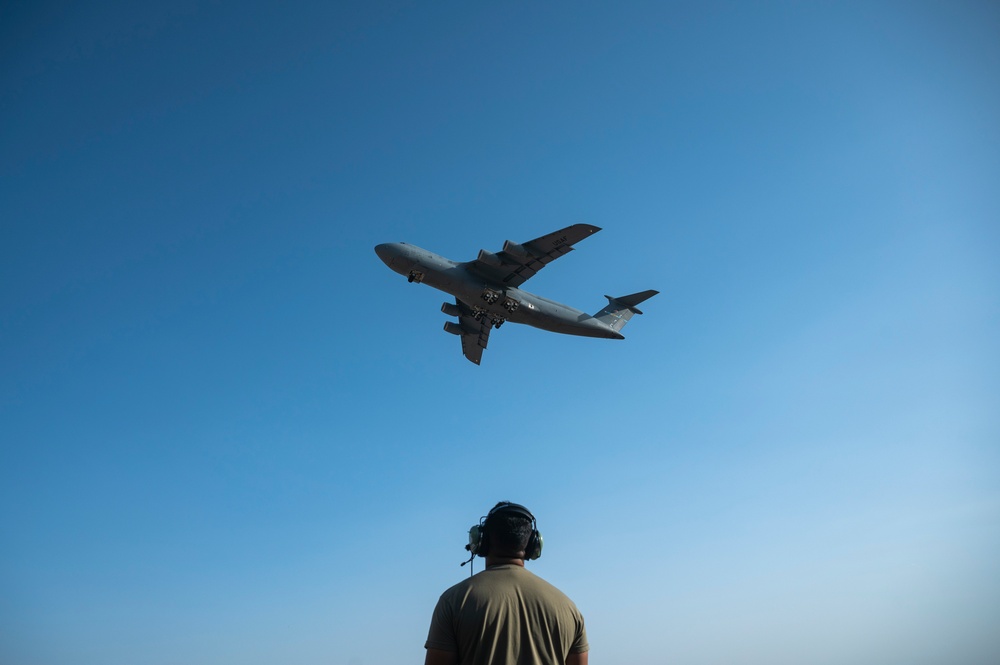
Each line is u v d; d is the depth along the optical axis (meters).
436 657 5.80
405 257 36.75
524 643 5.78
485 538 6.61
